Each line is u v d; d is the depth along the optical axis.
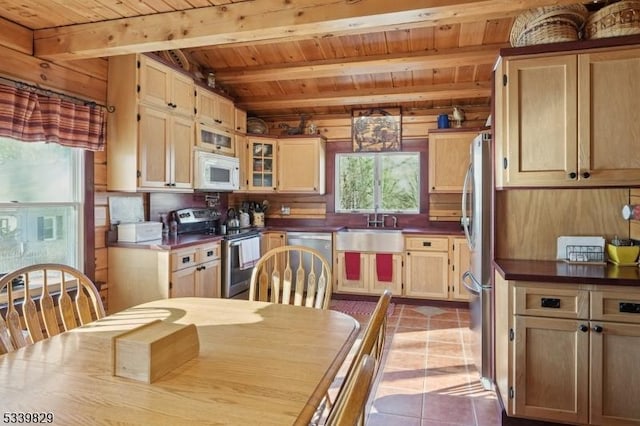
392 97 4.55
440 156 4.63
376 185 5.24
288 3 2.28
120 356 1.12
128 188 3.10
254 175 5.05
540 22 2.17
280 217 5.50
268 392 1.04
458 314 4.18
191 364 1.21
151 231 3.42
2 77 2.45
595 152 2.07
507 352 2.06
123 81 3.10
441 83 4.40
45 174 2.76
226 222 4.80
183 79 3.64
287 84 4.74
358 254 4.70
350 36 3.64
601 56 2.05
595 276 1.92
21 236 2.62
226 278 3.99
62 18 2.50
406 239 4.56
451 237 4.40
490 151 2.54
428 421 2.18
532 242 2.45
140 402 0.99
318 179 5.05
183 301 1.95
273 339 1.43
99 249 3.15
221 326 1.57
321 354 1.30
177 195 4.12
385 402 2.38
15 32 2.54
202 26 2.41
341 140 5.27
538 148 2.14
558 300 1.96
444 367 2.87
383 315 1.05
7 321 1.50
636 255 2.19
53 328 1.64
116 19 2.54
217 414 0.94
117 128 3.12
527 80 2.15
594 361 1.92
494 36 3.45
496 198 2.47
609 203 2.35
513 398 2.05
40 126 2.59
